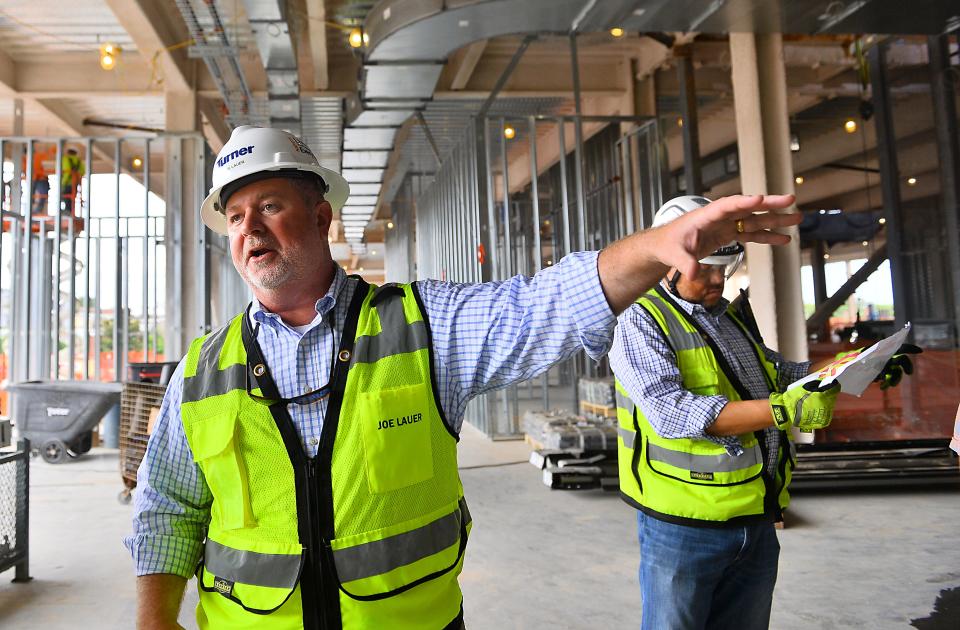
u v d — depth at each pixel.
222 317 13.16
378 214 19.25
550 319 1.25
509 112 11.57
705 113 11.57
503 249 9.35
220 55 8.00
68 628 3.35
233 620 1.28
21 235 11.09
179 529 1.42
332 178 1.52
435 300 1.38
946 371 6.78
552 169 13.12
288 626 1.24
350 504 1.25
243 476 1.29
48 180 11.01
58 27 9.26
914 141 7.78
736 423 1.79
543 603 3.43
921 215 7.74
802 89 10.41
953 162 7.26
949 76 7.30
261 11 6.51
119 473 7.01
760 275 5.95
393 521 1.26
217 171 1.42
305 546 1.24
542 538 4.46
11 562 3.84
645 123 8.90
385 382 1.29
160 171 15.31
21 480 3.98
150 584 1.38
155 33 8.49
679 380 1.95
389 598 1.24
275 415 1.30
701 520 1.90
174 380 1.44
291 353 1.35
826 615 3.19
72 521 5.20
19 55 10.12
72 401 7.53
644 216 9.02
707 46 9.38
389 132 9.70
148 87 10.28
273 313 1.38
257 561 1.27
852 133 12.50
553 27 5.93
